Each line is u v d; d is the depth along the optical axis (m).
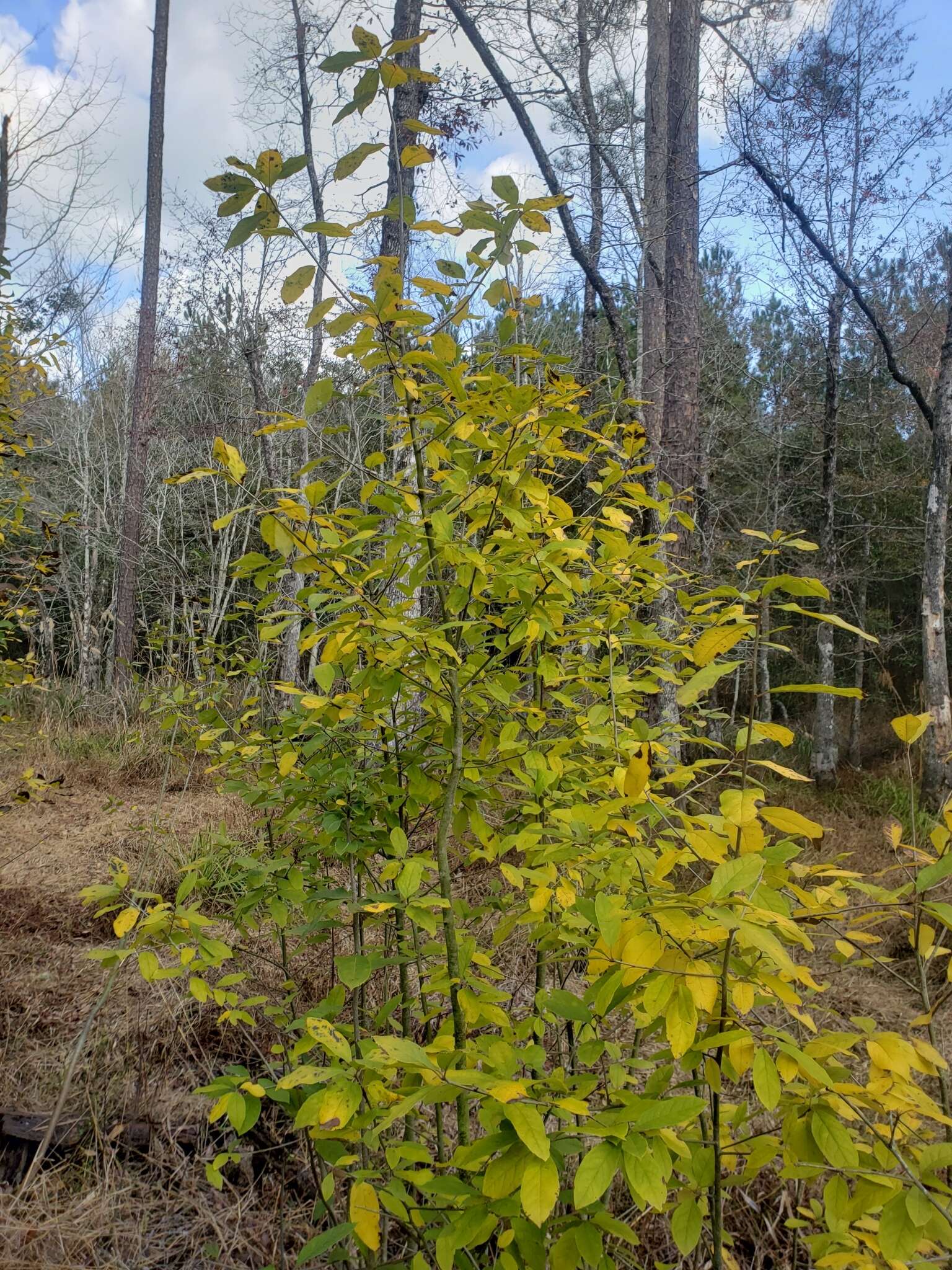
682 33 6.58
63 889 4.08
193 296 9.44
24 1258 1.86
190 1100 2.44
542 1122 0.93
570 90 6.55
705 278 11.73
